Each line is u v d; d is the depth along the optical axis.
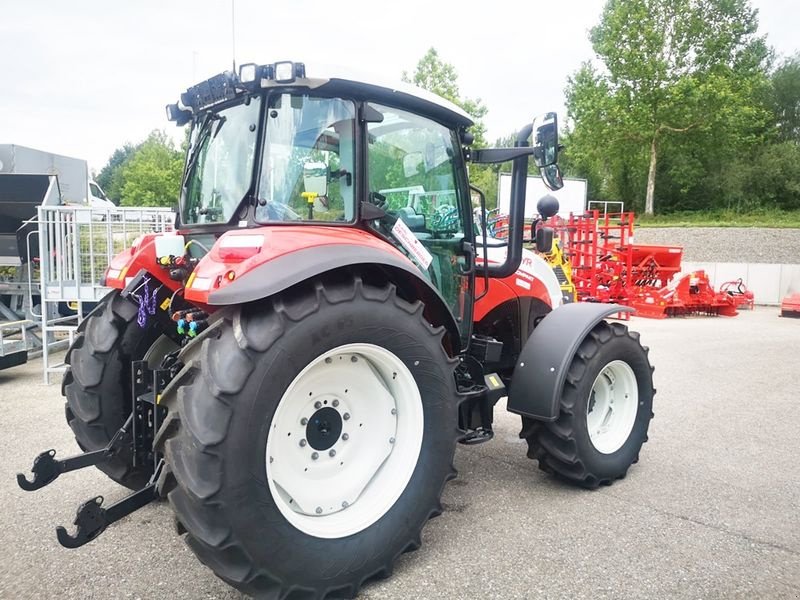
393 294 2.66
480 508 3.44
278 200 2.77
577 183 22.19
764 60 45.22
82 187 11.95
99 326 3.39
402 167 3.25
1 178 8.13
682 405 5.76
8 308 8.38
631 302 13.20
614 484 3.81
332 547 2.47
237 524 2.22
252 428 2.23
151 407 3.04
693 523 3.25
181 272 3.03
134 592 2.58
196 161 3.37
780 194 36.00
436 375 2.79
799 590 2.62
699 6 33.00
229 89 2.79
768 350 8.84
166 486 2.31
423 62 24.11
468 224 3.68
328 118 2.87
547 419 3.46
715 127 33.12
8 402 5.61
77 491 3.62
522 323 4.32
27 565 2.79
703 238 24.12
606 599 2.54
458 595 2.57
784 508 3.45
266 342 2.29
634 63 32.47
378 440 2.81
